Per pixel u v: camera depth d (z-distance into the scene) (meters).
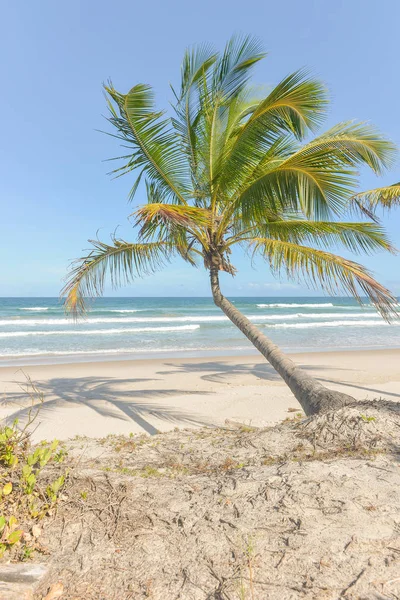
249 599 2.19
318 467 3.57
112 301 87.62
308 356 16.89
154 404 9.47
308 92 5.95
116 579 2.39
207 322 33.78
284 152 7.29
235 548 2.60
